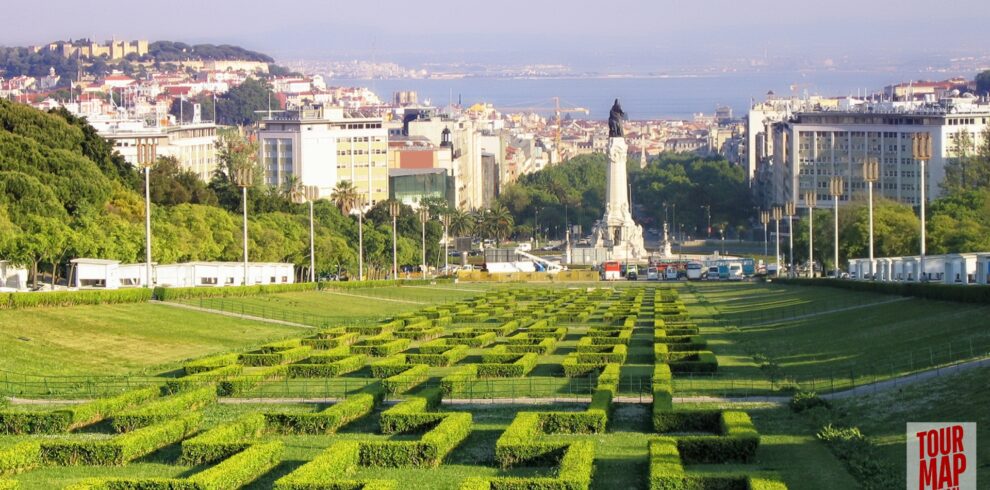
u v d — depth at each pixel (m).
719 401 129.38
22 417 114.69
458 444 109.56
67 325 175.50
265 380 147.50
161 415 115.31
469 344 182.12
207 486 89.69
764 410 123.81
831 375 140.25
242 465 94.88
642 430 116.06
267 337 192.12
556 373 153.62
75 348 163.38
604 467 100.56
